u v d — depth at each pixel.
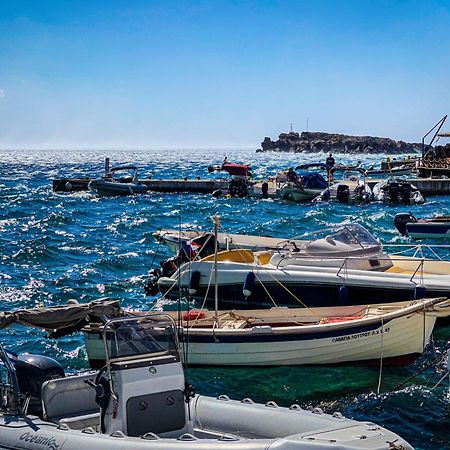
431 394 14.75
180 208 47.94
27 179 88.94
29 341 18.22
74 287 24.44
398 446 8.56
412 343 16.31
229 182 58.88
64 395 10.87
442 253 32.00
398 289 19.81
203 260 21.77
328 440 8.58
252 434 9.95
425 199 53.94
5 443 9.73
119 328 10.13
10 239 35.38
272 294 20.75
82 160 197.12
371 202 50.81
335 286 20.22
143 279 25.58
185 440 8.99
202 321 16.91
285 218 43.53
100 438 9.21
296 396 14.97
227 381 15.62
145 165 146.62
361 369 16.31
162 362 10.02
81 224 41.72
